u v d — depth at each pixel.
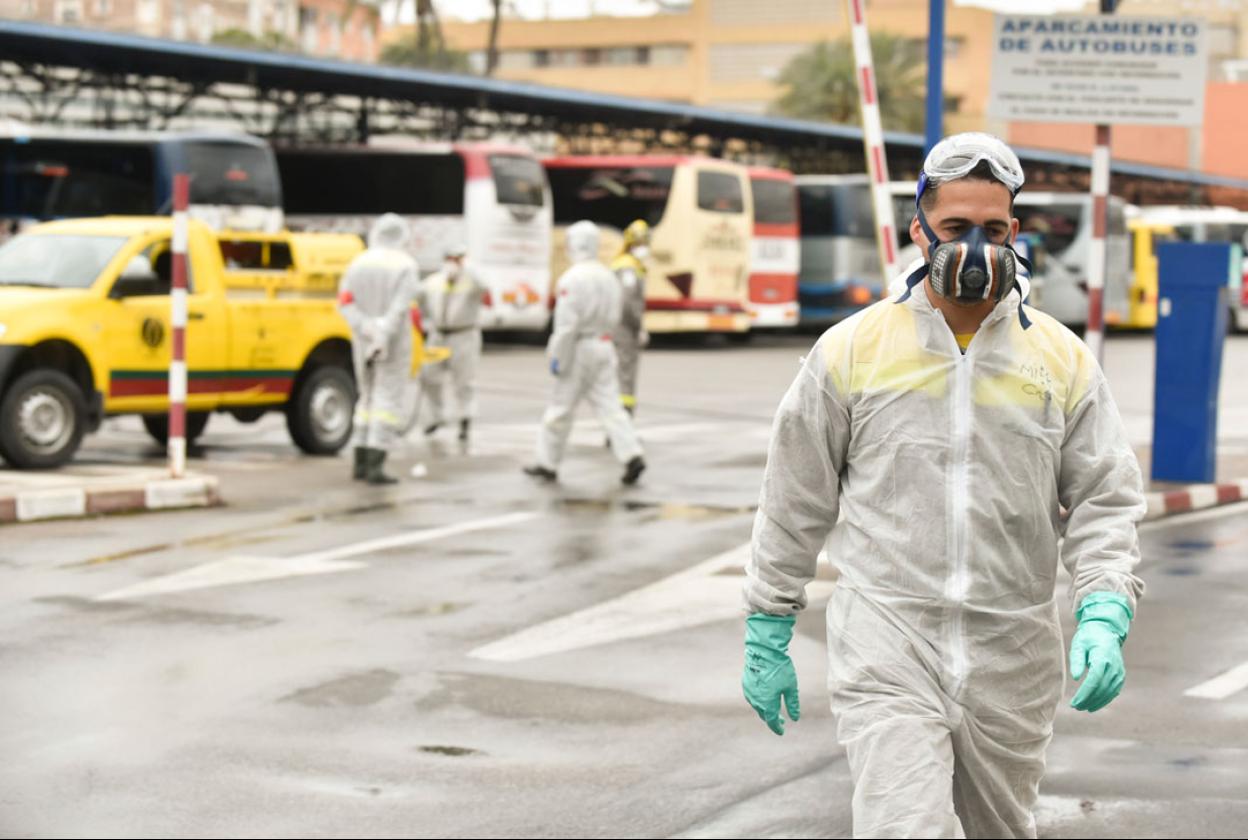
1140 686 7.56
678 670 7.79
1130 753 6.50
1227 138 79.25
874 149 12.96
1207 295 13.91
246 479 14.64
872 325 3.79
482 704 7.14
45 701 7.10
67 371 14.91
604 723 6.87
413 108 41.97
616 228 37.94
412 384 18.53
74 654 7.94
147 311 15.20
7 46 32.38
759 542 3.90
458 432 18.83
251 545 11.06
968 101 95.56
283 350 16.39
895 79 75.06
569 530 11.84
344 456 16.83
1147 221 47.12
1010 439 3.71
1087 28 14.33
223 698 7.18
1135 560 3.73
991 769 3.79
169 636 8.34
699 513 12.73
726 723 6.89
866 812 3.61
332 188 36.28
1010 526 3.73
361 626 8.65
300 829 5.53
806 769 6.27
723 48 101.75
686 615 9.01
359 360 14.23
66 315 14.59
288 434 18.03
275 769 6.19
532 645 8.27
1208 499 13.69
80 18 76.44
